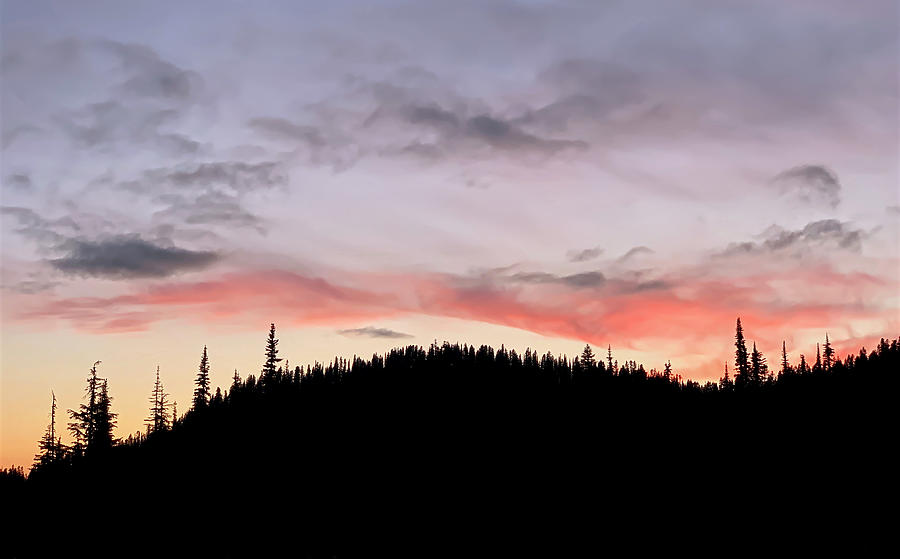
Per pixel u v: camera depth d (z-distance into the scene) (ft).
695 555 320.29
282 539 348.59
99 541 324.60
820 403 450.71
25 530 324.60
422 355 612.29
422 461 450.30
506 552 339.36
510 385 561.02
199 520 355.56
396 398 538.47
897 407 422.41
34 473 351.25
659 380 561.84
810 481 373.20
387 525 374.22
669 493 388.98
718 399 503.20
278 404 499.51
